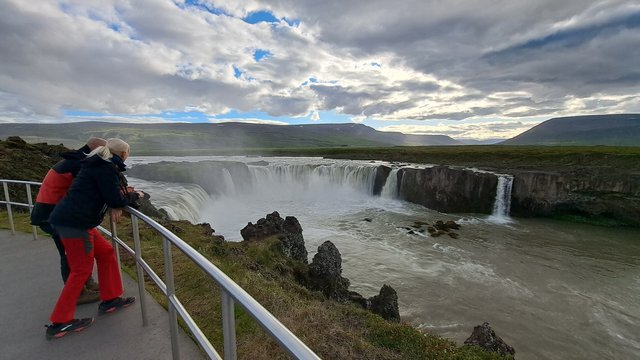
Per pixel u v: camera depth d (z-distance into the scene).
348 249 23.77
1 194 16.75
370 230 29.02
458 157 61.72
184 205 27.98
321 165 48.09
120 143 4.10
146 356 3.71
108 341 3.95
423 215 36.00
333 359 5.72
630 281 20.00
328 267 15.70
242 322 5.80
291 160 76.69
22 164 20.91
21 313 4.54
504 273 20.77
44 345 3.85
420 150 82.75
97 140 4.40
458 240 27.19
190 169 42.12
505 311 16.23
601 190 35.91
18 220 10.25
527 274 20.75
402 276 19.69
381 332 7.70
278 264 14.77
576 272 21.30
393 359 6.35
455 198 38.66
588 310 16.55
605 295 18.16
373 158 79.75
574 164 45.38
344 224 30.88
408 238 27.05
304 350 1.25
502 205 38.25
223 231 27.08
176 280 7.07
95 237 4.37
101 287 4.49
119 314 4.54
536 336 14.32
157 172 42.44
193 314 5.68
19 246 7.33
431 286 18.53
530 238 29.00
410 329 8.02
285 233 18.67
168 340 4.02
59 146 26.17
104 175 3.76
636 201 34.25
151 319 4.46
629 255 24.75
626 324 15.41
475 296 17.59
